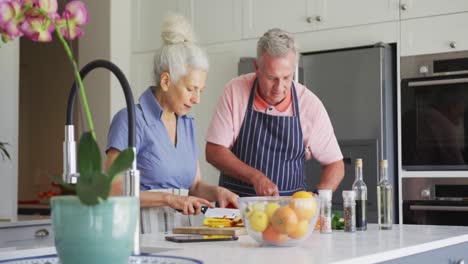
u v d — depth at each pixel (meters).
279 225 1.56
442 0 3.71
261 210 1.59
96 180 0.98
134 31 4.83
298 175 2.88
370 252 1.49
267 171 2.81
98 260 1.02
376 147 3.78
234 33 4.39
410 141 3.79
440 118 3.71
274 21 4.25
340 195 3.87
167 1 4.68
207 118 4.47
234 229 1.86
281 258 1.36
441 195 3.69
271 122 2.79
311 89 4.03
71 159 1.35
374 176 3.78
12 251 1.42
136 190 1.29
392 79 3.92
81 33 1.21
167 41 2.21
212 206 2.11
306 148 2.87
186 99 2.21
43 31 1.17
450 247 1.92
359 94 3.86
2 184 3.93
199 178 2.45
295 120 2.80
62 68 6.37
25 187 6.51
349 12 4.00
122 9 4.82
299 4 4.16
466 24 3.64
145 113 2.22
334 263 1.30
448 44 3.69
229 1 4.41
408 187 3.79
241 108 2.82
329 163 2.88
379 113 3.79
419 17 3.78
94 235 1.01
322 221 2.04
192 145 2.37
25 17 1.16
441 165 3.70
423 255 1.73
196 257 1.38
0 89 3.95
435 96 3.72
